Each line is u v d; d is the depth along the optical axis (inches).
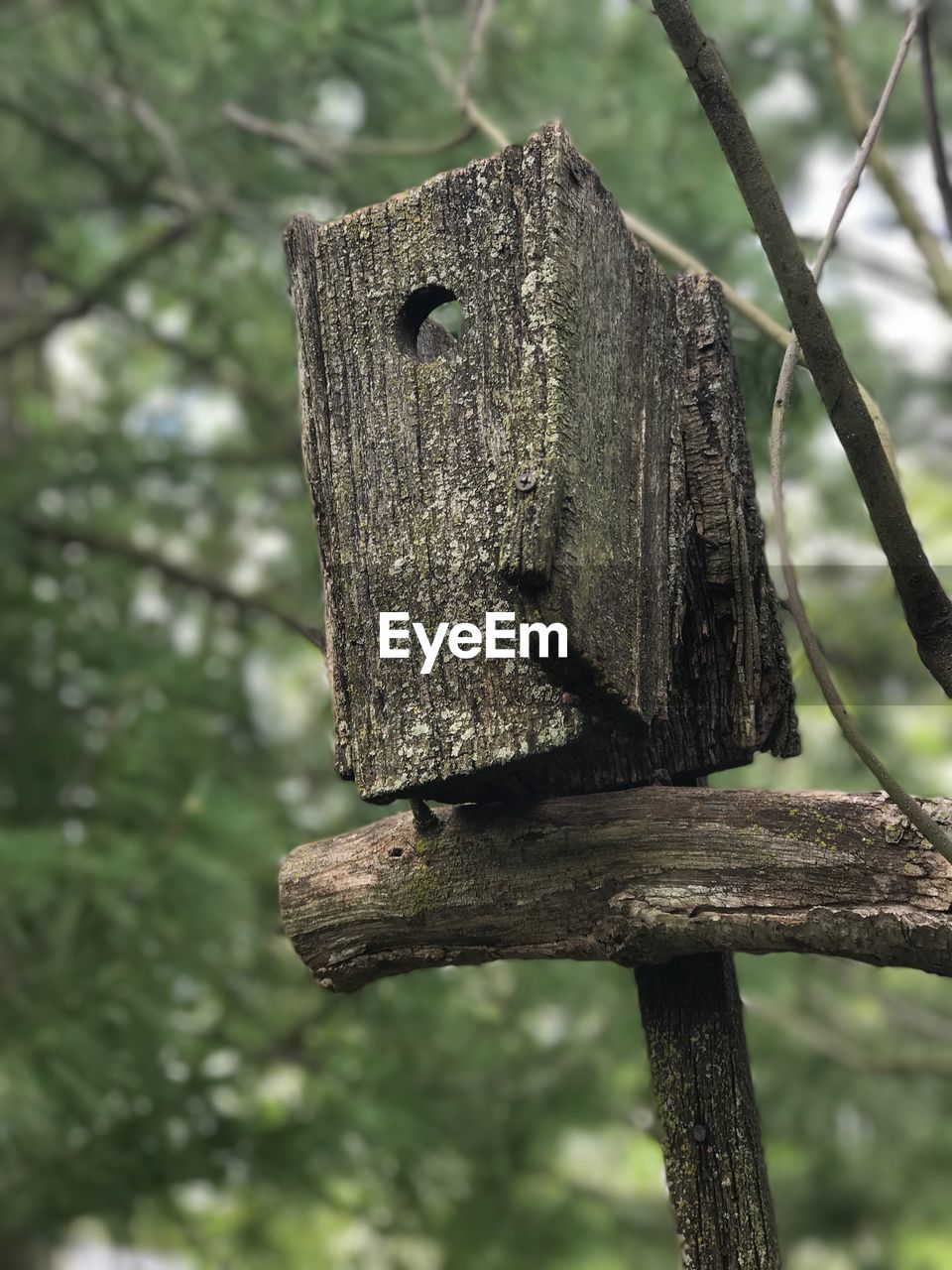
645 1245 247.9
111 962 163.8
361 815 189.2
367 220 58.3
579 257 54.4
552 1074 205.8
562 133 55.1
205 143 180.1
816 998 232.8
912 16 62.0
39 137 201.5
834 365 50.9
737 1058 59.0
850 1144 255.6
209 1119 174.6
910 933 49.9
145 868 160.1
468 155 155.1
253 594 230.4
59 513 221.5
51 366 273.9
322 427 58.7
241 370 228.2
